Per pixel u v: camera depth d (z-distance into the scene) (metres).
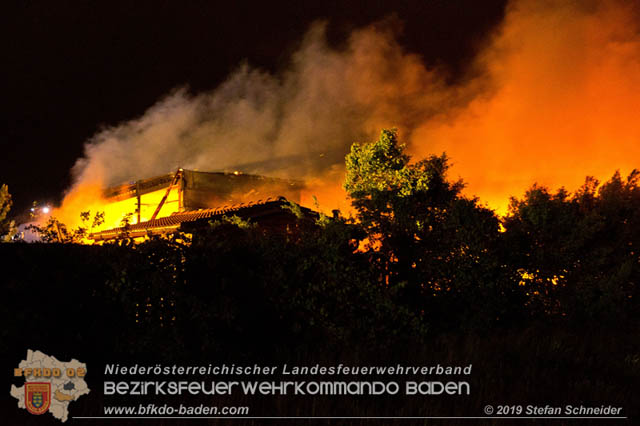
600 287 9.75
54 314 6.30
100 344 6.45
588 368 7.15
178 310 6.62
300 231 8.28
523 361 7.19
